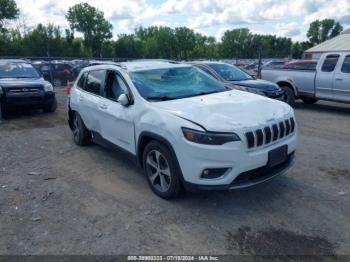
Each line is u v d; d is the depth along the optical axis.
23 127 8.53
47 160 5.86
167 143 3.86
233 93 4.95
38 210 4.05
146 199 4.26
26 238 3.47
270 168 3.94
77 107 6.24
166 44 89.94
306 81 10.66
